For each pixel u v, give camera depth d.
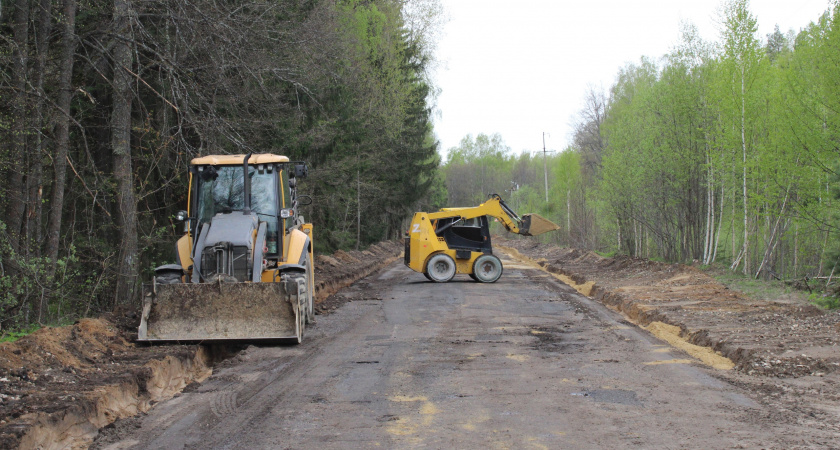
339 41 20.08
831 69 15.08
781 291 14.90
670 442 5.45
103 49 14.31
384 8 36.81
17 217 13.16
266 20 15.83
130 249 14.72
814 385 7.25
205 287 9.88
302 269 11.02
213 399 7.25
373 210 46.25
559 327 12.25
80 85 16.58
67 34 13.56
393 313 14.50
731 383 7.57
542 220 23.02
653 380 7.80
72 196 17.92
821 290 14.33
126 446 5.71
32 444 5.31
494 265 22.70
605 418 6.22
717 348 9.62
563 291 19.47
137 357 8.55
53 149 15.40
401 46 37.69
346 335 11.46
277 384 7.86
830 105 15.13
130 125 16.42
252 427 6.14
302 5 18.38
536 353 9.64
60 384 6.95
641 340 10.71
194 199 11.39
